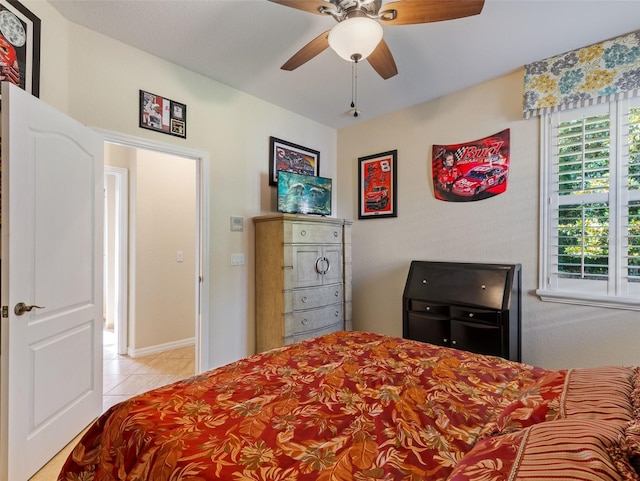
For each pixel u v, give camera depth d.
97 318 2.20
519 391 1.22
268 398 1.17
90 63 2.18
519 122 2.69
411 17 1.59
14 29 1.74
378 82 2.88
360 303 3.82
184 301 3.91
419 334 2.84
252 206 3.14
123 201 3.59
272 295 2.96
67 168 1.92
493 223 2.83
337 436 0.94
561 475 0.54
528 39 2.24
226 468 0.79
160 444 0.90
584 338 2.39
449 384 1.29
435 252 3.20
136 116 2.39
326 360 1.58
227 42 2.32
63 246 1.89
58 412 1.85
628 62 2.16
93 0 1.91
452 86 2.95
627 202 2.23
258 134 3.21
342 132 4.04
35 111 1.68
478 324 2.51
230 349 2.94
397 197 3.49
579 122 2.41
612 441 0.61
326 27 2.14
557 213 2.51
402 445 0.89
